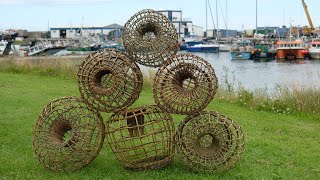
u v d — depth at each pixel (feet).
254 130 33.17
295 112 41.39
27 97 45.11
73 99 23.88
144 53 23.26
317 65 159.33
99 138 23.29
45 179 22.29
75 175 22.74
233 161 23.07
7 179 22.12
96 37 305.12
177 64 22.79
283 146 28.32
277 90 53.26
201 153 22.86
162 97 22.82
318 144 29.40
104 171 23.40
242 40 288.51
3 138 29.04
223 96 47.42
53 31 361.92
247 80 99.14
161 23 23.43
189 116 23.21
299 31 292.20
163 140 23.49
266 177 22.68
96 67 22.67
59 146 22.99
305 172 23.58
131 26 23.57
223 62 182.80
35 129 23.53
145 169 23.39
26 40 278.67
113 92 22.62
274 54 197.98
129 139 23.02
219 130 22.62
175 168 23.68
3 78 62.08
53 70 69.67
